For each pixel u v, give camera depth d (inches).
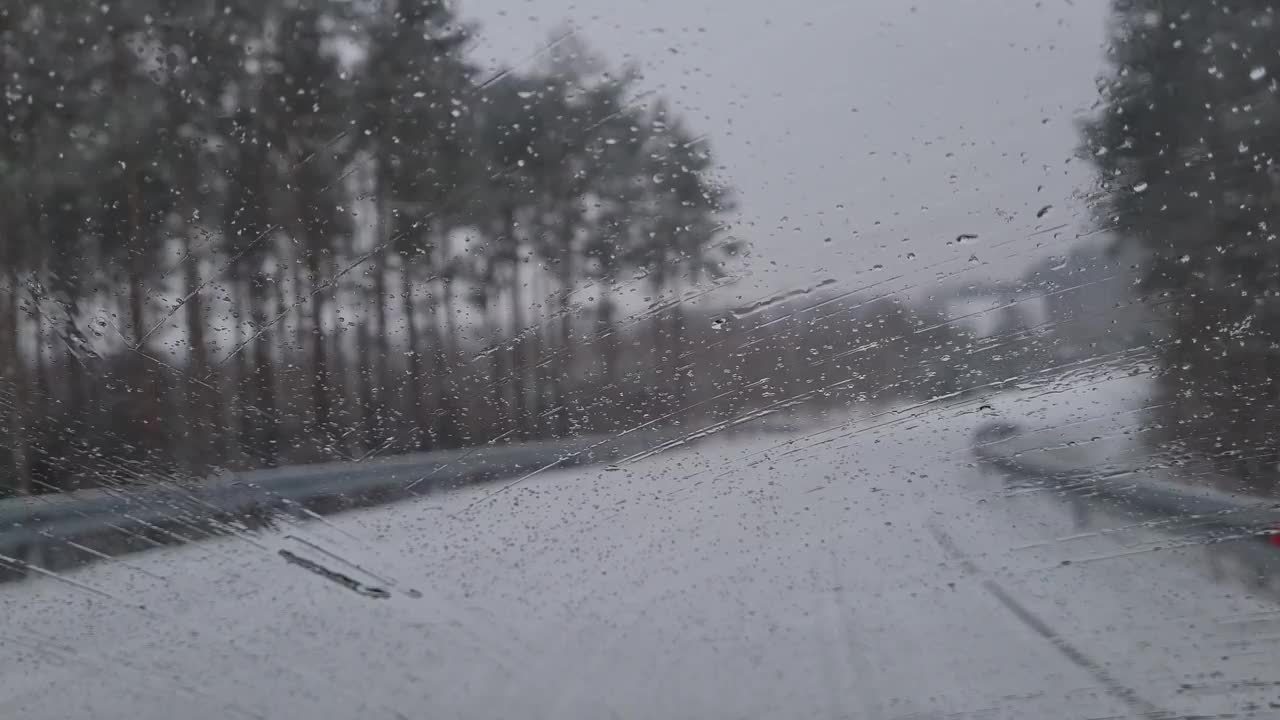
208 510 218.4
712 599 176.2
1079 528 204.7
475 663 148.6
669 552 202.4
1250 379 234.2
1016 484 236.8
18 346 239.6
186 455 239.0
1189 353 238.4
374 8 237.1
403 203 251.8
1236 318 236.4
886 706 125.1
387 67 241.9
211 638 160.4
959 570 183.8
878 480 240.1
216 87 243.6
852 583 180.9
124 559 202.1
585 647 154.6
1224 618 150.6
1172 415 235.9
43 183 242.7
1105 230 240.2
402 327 257.3
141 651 155.5
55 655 154.8
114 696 137.2
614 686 138.1
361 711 130.3
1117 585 170.1
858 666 140.8
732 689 134.8
